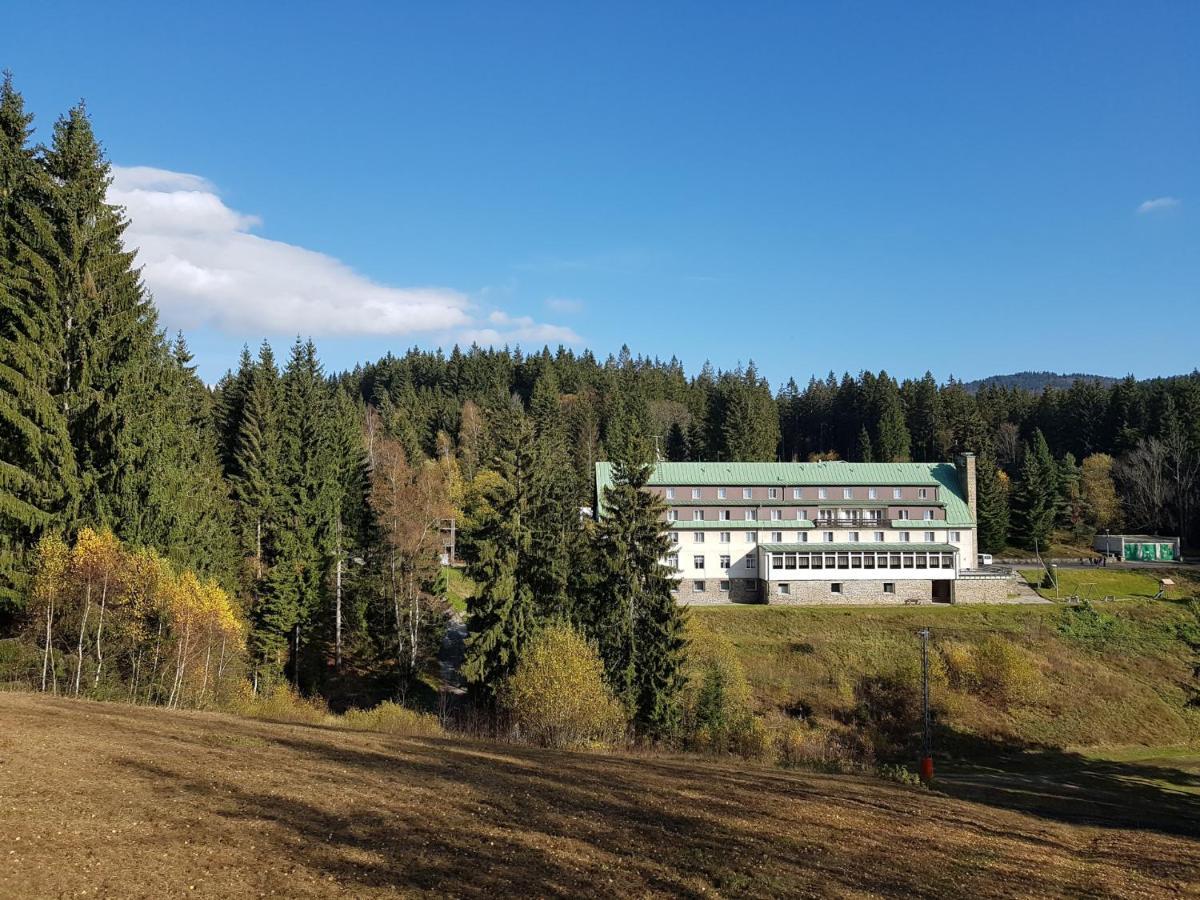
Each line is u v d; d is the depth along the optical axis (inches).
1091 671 2349.9
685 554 3053.6
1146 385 5487.2
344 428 2822.3
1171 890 839.7
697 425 5172.2
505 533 1899.6
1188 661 2447.1
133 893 462.0
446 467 3774.6
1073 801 1433.3
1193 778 1784.0
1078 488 4426.7
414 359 7057.1
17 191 1514.5
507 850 631.2
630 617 1855.3
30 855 489.4
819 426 6190.9
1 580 1341.0
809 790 1091.3
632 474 1930.4
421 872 555.2
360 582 2358.5
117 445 1513.3
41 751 715.4
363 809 685.9
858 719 2107.5
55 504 1432.1
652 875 623.8
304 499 2260.1
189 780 697.0
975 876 765.3
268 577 2082.9
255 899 476.7
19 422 1347.2
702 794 952.9
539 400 4963.1
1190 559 3678.6
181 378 2209.6
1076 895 759.7
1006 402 5866.1
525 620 1852.9
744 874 654.5
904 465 3287.4
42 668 1261.1
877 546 3034.0
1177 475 4106.8
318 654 2249.0
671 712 1772.9
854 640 2484.0
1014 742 2041.1
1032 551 4015.8
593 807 812.6
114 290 1603.1
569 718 1481.3
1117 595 3011.8
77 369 1514.5
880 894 660.1
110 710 1015.6
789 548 2992.1
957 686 2256.4
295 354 3831.2
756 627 2588.6
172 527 1577.3
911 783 1379.2
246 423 2837.1
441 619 2310.5
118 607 1332.4
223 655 1507.1
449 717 1803.6
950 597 2972.4
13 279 1423.5
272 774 762.2
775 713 2098.9
